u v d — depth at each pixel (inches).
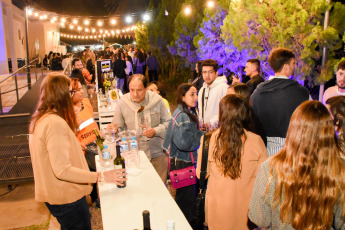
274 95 110.3
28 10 443.5
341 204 56.2
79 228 89.4
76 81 132.8
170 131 122.0
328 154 55.7
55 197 83.7
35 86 442.9
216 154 91.5
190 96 118.3
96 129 130.3
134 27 943.7
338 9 200.7
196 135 118.9
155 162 136.7
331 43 196.5
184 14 510.0
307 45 199.5
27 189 187.8
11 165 188.4
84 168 89.3
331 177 55.2
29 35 1080.8
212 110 164.6
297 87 109.2
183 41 518.0
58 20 669.3
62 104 84.0
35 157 83.2
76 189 86.0
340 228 57.6
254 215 65.7
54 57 802.2
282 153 60.9
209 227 95.8
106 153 102.0
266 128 113.3
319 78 205.3
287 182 57.3
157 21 689.6
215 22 363.6
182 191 122.8
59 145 78.8
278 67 113.0
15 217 154.0
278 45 216.7
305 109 57.6
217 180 93.9
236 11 253.6
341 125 83.8
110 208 81.0
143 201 84.6
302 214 56.2
